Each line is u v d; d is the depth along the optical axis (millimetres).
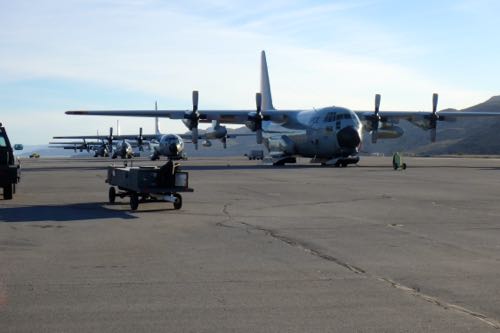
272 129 53688
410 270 8742
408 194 21391
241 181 28391
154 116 48969
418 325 6070
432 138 53469
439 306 6789
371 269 8805
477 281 8031
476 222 13977
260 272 8586
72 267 8844
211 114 49500
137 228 12883
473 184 26531
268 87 58812
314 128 46625
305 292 7426
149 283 7871
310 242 11117
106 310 6555
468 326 6039
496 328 5977
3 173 19062
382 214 15477
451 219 14500
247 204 17906
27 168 46875
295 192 22141
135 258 9578
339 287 7691
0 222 13789
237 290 7520
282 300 7047
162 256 9758
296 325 6066
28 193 21891
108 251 10172
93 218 14578
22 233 12102
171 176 16250
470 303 6922
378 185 25766
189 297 7156
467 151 187125
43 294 7223
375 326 6035
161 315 6387
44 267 8828
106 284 7785
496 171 38812
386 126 53812
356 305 6832
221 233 12195
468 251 10258
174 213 15641
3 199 19516
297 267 8930
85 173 37562
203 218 14609
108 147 121875
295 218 14625
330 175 33594
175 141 72875
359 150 46000
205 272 8570
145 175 15922
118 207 17188
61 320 6148
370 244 10922
